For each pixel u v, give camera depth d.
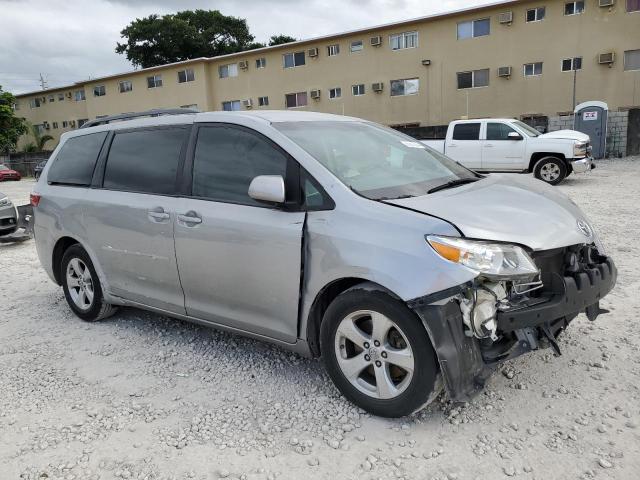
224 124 3.67
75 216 4.55
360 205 2.97
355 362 3.02
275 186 3.05
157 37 47.00
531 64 26.36
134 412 3.20
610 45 24.52
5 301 5.66
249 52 34.16
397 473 2.53
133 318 4.87
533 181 3.93
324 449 2.75
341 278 2.94
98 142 4.58
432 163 3.93
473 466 2.55
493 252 2.66
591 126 20.72
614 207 9.60
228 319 3.61
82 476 2.61
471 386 2.70
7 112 38.94
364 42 30.48
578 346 3.74
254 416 3.09
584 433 2.75
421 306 2.65
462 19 27.48
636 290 4.87
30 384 3.62
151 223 3.88
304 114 3.94
